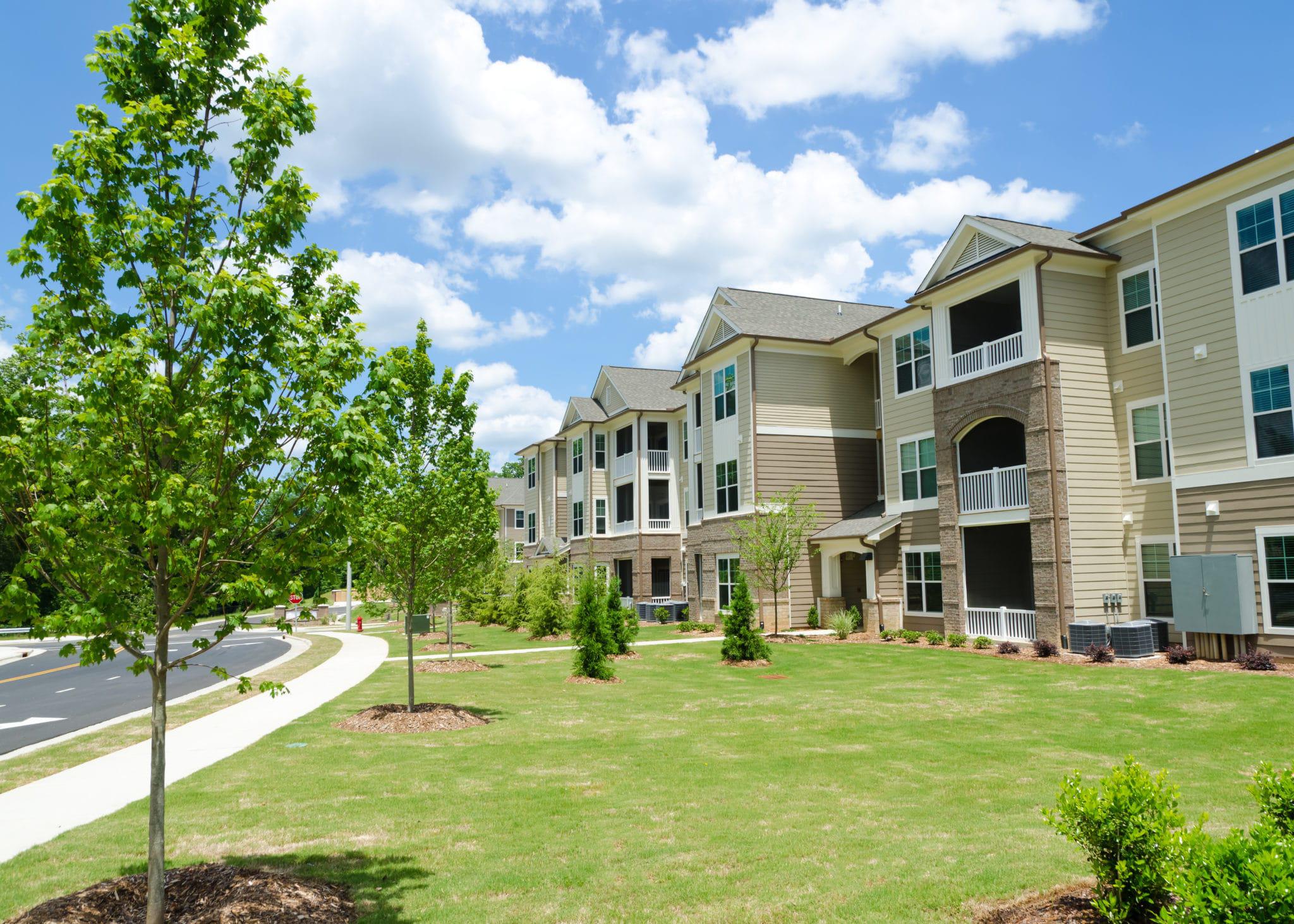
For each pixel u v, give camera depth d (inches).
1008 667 721.0
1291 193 650.2
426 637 1354.6
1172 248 740.7
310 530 227.6
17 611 201.2
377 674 824.3
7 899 238.2
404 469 554.9
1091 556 803.4
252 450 217.6
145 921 215.9
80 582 211.3
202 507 203.5
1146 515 800.3
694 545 1352.1
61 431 206.7
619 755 426.9
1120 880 186.7
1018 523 857.5
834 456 1221.1
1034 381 817.5
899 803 330.6
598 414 1796.3
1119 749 420.5
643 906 229.3
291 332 231.5
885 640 992.9
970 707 543.5
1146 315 804.6
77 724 599.8
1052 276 824.9
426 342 571.8
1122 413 825.5
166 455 214.7
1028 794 341.7
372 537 284.0
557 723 524.1
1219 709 499.2
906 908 219.0
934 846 270.2
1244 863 150.7
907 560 1036.5
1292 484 640.4
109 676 956.6
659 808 327.0
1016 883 229.6
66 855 279.0
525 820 313.0
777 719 523.2
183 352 221.3
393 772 392.8
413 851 278.5
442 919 223.0
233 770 403.2
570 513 1887.3
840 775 379.6
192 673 933.8
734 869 256.4
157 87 235.1
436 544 568.1
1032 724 486.3
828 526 1198.3
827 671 738.2
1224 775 364.8
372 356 242.4
